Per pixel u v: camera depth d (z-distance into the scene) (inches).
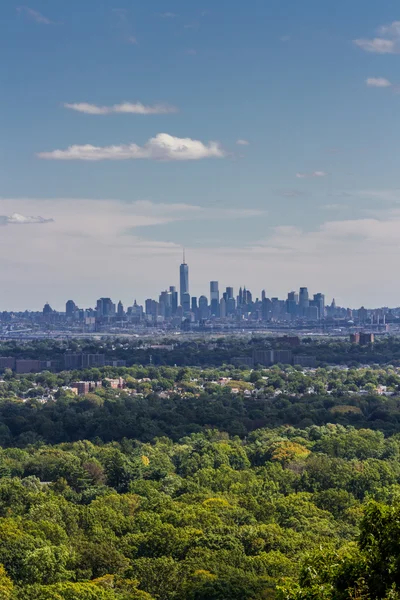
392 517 4891.7
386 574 4731.8
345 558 4938.5
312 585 4800.7
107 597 7677.2
